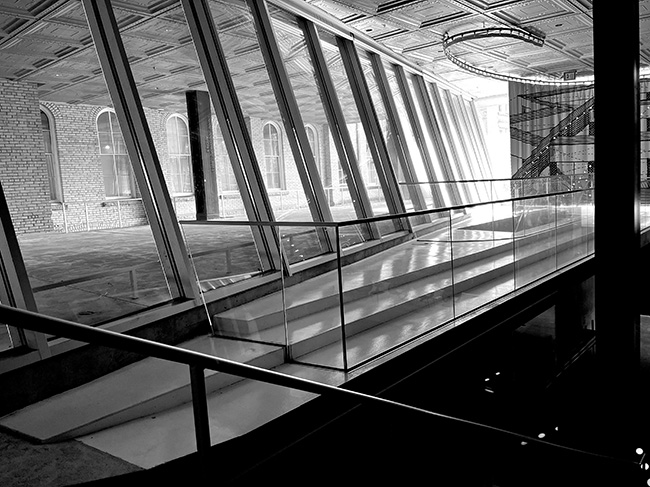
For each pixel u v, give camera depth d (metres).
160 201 4.72
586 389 8.73
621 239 5.18
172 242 4.77
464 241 6.05
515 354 6.79
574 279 8.48
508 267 6.80
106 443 3.18
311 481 3.77
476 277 6.33
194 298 4.82
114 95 4.57
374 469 4.34
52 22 5.24
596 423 5.61
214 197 5.98
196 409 2.06
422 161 12.05
